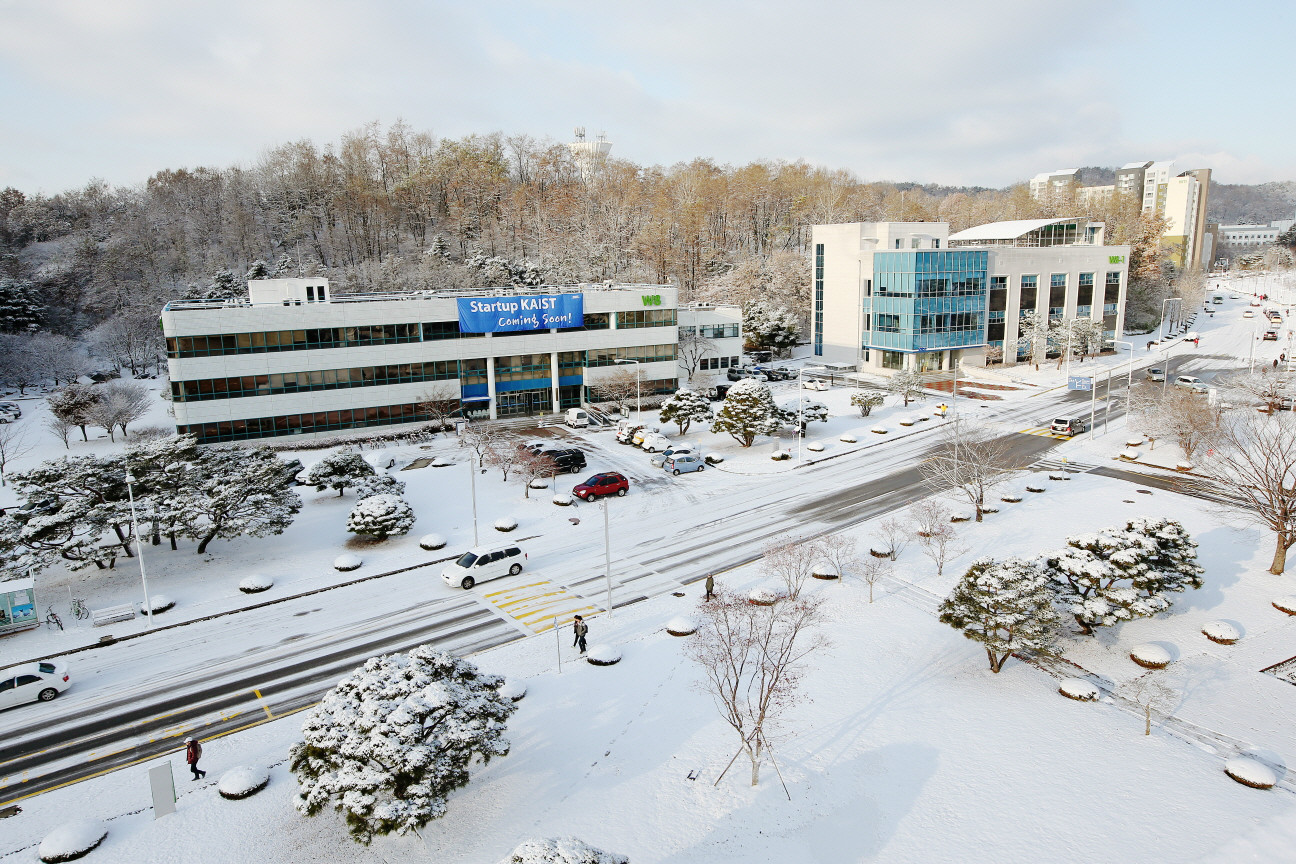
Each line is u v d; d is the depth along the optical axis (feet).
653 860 69.00
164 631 118.32
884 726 88.74
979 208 565.53
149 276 411.34
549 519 164.14
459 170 451.94
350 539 155.02
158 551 149.69
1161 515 154.10
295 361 222.48
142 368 349.61
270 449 162.91
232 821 75.00
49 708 97.55
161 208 461.37
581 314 257.34
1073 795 76.79
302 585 134.41
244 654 110.42
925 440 220.23
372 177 466.29
